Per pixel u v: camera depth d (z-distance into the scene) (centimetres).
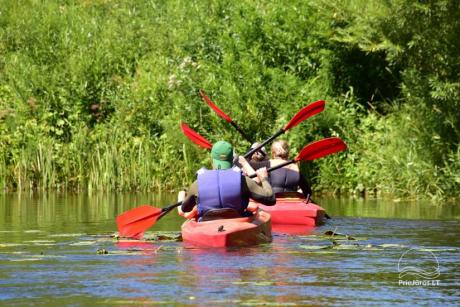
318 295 1773
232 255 2273
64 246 2464
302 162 4838
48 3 6450
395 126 4809
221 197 2559
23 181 4903
